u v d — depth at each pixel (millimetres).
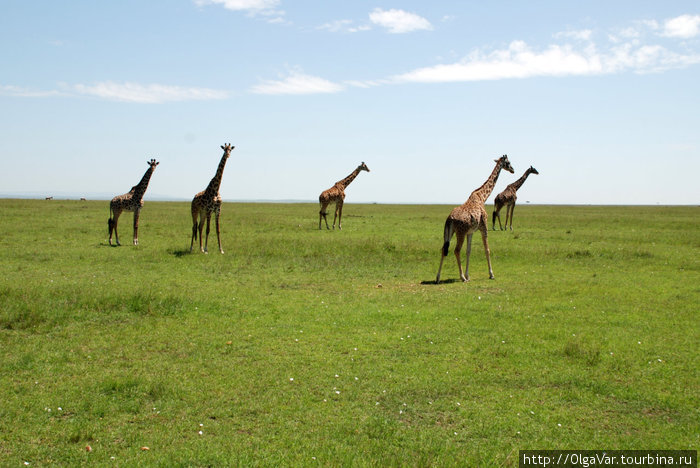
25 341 8500
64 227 26906
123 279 13734
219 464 5051
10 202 56562
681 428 5855
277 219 36250
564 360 7883
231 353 8141
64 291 11414
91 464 5004
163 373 7289
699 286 13367
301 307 11023
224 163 18516
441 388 6852
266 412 6172
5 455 5121
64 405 6238
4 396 6441
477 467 5023
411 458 5176
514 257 18312
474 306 11172
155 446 5367
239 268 15898
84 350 8164
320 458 5145
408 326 9641
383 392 6719
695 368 7543
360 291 12922
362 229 28969
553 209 70125
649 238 24484
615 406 6418
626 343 8609
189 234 24812
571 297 12016
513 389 6887
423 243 21219
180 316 10141
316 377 7199
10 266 15289
